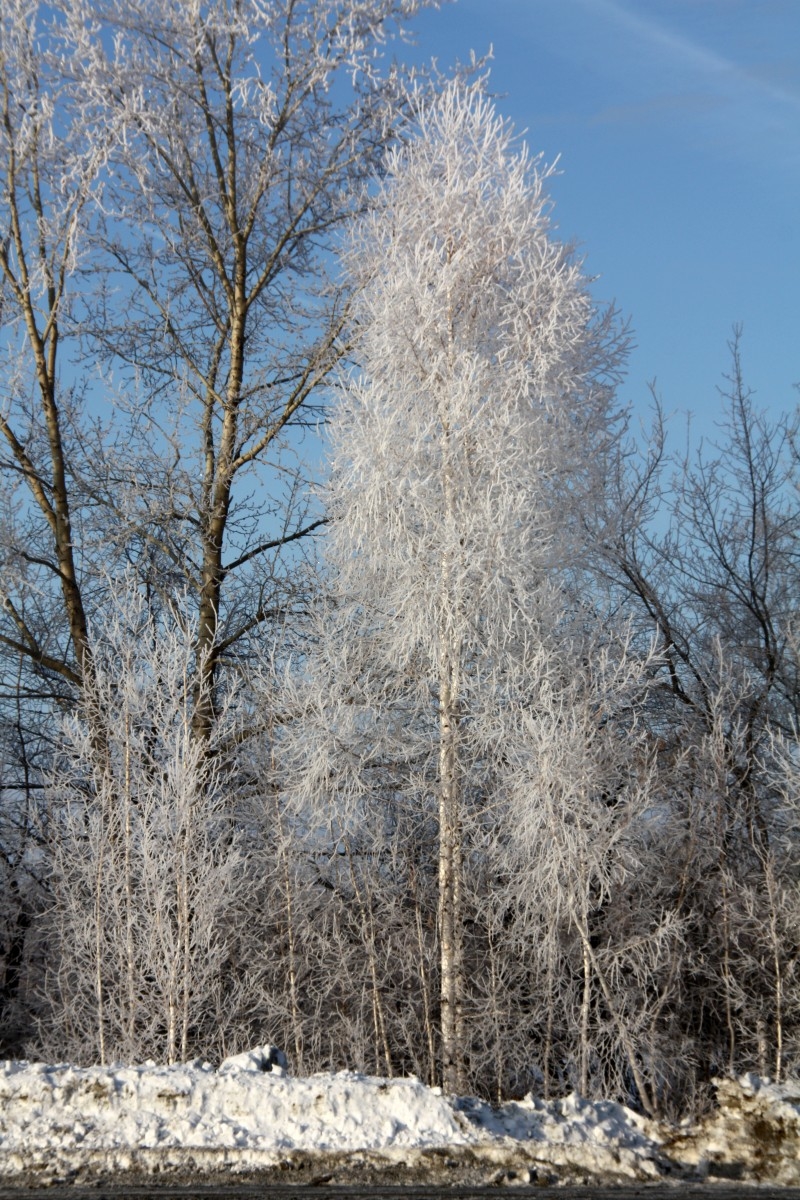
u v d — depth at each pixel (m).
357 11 14.77
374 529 13.19
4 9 14.89
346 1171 5.89
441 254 13.55
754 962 12.66
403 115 15.52
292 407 16.27
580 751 11.90
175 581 16.56
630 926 12.95
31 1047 13.62
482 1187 5.72
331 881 14.18
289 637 15.12
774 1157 6.21
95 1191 5.55
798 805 13.08
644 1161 6.13
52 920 14.38
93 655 14.22
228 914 13.63
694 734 14.46
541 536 13.34
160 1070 6.85
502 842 13.13
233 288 16.42
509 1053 12.62
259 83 15.00
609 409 14.52
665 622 15.42
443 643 12.79
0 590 15.34
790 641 14.95
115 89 14.98
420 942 13.20
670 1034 12.72
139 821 12.41
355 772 13.02
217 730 13.62
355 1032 12.88
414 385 13.37
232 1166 5.94
